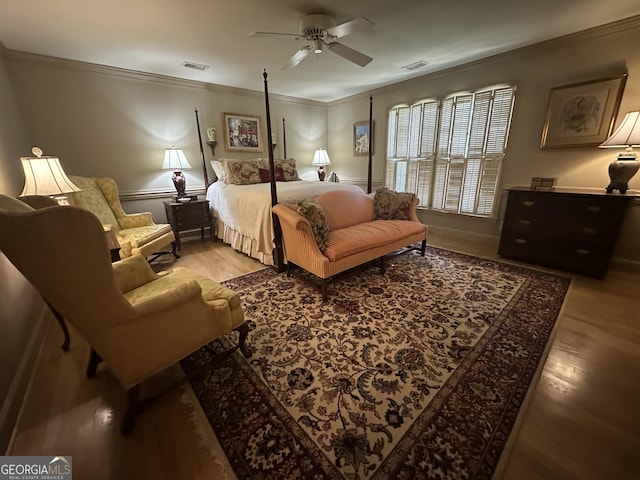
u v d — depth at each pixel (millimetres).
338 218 2801
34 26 2197
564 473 962
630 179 2475
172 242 3264
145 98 3514
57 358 1600
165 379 1440
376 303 2143
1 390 1189
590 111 2645
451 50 2979
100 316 1001
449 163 3857
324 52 2908
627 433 1101
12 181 2277
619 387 1324
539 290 2287
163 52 2805
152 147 3670
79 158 3189
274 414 1220
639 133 2205
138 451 1073
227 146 4316
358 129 5000
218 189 3713
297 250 2418
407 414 1201
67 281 904
